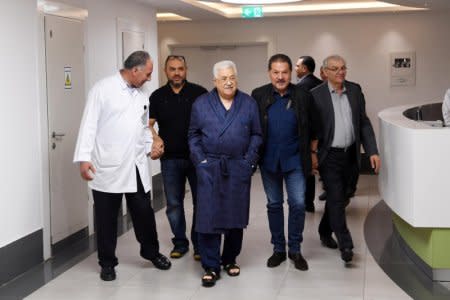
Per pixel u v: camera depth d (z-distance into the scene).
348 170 5.05
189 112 5.03
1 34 4.67
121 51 7.59
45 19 5.32
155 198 8.34
